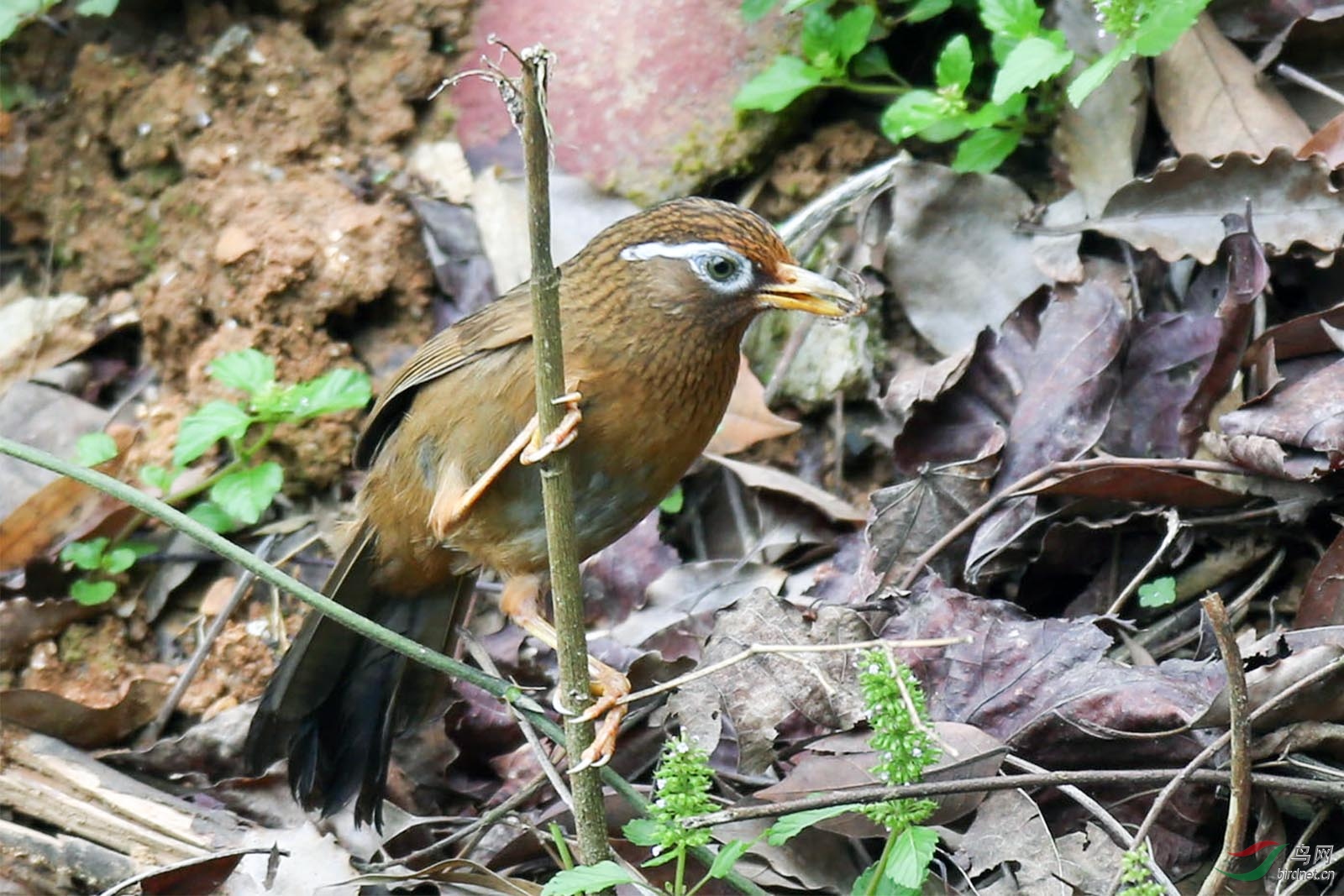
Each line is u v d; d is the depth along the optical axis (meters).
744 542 11.62
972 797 8.93
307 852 9.55
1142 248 11.27
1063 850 8.76
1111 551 10.47
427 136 13.30
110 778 10.40
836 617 9.87
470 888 9.20
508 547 9.37
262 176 13.13
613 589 11.27
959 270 11.87
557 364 7.43
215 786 10.30
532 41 13.23
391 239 12.77
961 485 10.69
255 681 11.49
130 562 11.77
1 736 10.57
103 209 13.47
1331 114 11.59
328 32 13.55
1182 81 11.71
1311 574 9.71
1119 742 9.09
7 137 13.68
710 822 7.58
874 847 9.17
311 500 12.28
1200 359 10.74
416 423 9.40
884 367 12.05
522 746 10.46
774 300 8.87
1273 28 11.84
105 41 13.76
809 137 12.95
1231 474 10.28
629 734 9.95
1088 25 11.96
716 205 9.02
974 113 12.47
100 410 12.82
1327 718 8.80
